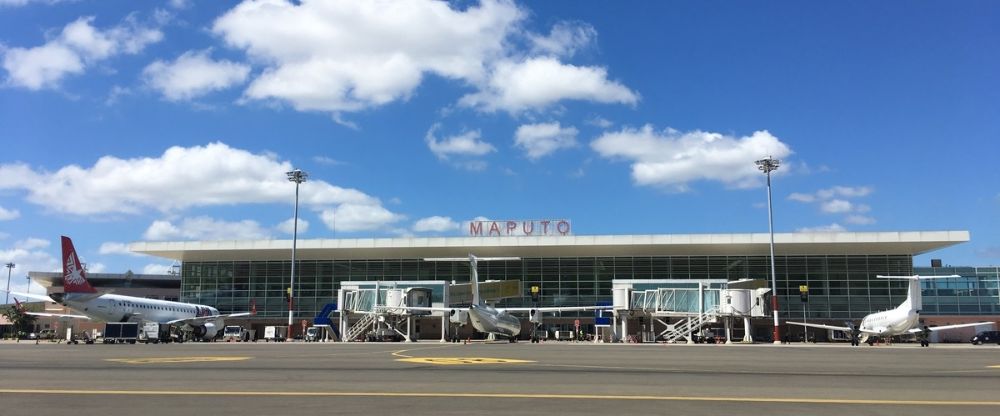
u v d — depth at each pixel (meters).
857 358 37.56
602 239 87.62
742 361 34.16
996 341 73.00
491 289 88.06
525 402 16.94
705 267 90.75
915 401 17.66
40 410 15.50
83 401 16.98
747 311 72.75
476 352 44.81
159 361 33.00
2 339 87.38
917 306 65.88
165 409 15.64
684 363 32.34
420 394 18.45
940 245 84.94
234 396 17.95
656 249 89.00
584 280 92.44
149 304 72.62
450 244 91.06
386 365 30.19
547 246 88.69
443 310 71.62
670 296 77.00
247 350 47.53
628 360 34.91
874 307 87.62
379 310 77.31
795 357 38.50
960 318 87.12
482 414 15.00
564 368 28.50
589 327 91.25
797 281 89.38
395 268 96.06
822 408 16.25
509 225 92.19
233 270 98.62
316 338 83.56
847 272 88.81
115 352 43.66
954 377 24.62
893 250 87.44
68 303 64.00
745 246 86.69
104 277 130.00
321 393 18.62
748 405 16.64
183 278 99.25
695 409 15.92
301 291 97.06
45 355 39.31
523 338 90.88
